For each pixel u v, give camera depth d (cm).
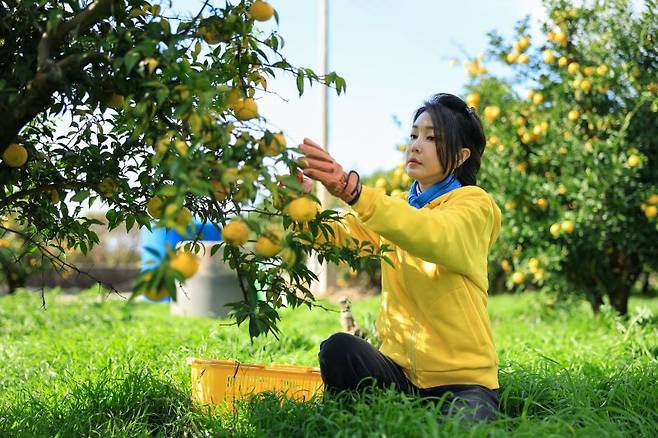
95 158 286
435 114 304
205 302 885
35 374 429
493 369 291
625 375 368
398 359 296
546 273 775
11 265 358
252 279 264
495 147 798
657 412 312
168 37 245
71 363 448
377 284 1600
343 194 256
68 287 1569
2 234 311
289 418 280
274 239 239
